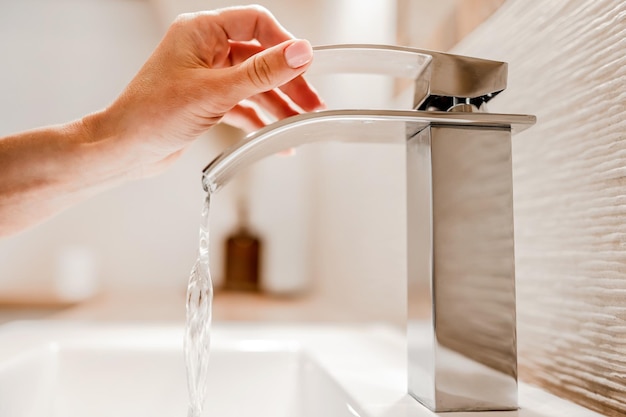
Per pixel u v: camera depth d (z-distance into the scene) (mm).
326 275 1248
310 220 1502
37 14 1330
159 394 577
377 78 818
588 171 330
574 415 322
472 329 334
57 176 474
